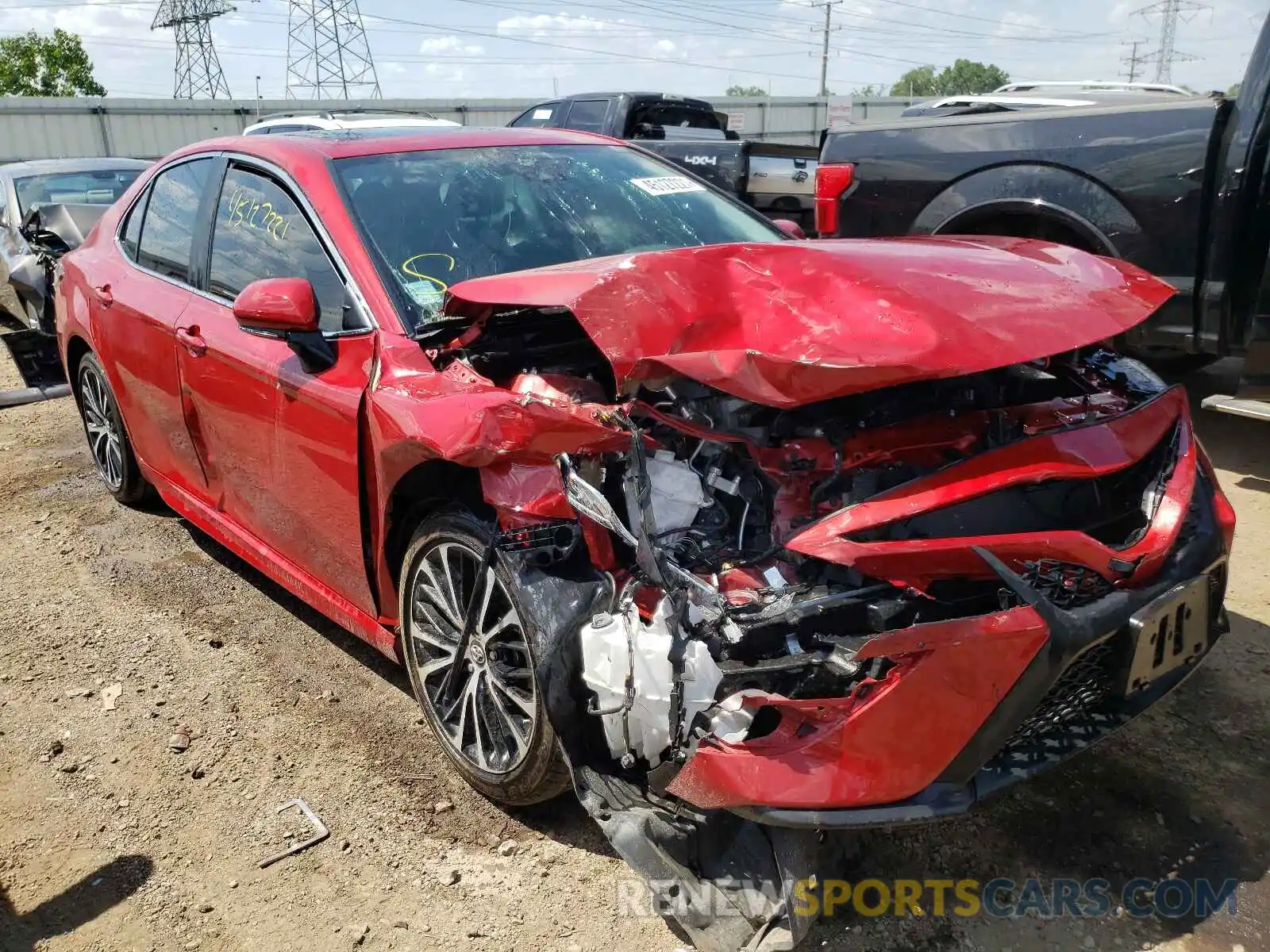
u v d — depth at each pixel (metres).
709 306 2.33
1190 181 4.42
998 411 2.43
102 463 5.06
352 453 2.82
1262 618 3.52
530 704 2.50
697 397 2.46
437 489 2.71
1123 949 2.19
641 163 3.98
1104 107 4.73
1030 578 2.11
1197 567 2.32
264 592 4.09
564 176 3.65
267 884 2.52
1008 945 2.21
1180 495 2.39
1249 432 5.49
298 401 3.02
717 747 2.04
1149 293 2.68
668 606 2.14
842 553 2.04
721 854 2.17
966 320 2.20
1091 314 2.41
